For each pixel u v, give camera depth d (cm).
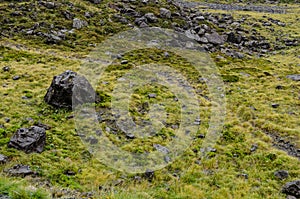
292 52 4406
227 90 2697
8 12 3916
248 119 2114
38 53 3156
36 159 1290
